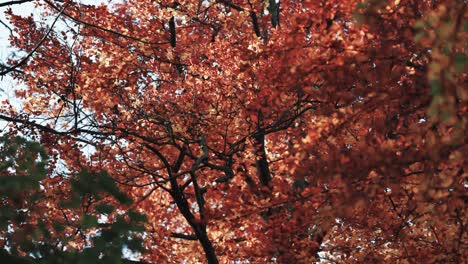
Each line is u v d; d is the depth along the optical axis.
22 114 10.27
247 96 10.02
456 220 7.26
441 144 5.09
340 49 6.07
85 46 12.05
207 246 9.77
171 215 12.73
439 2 5.85
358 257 8.16
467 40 4.38
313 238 8.55
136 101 10.80
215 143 10.93
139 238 5.76
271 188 8.80
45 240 5.82
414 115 6.74
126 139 10.55
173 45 13.69
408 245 7.95
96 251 5.53
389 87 6.10
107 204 5.86
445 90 4.10
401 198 7.34
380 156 5.70
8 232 5.81
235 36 12.80
